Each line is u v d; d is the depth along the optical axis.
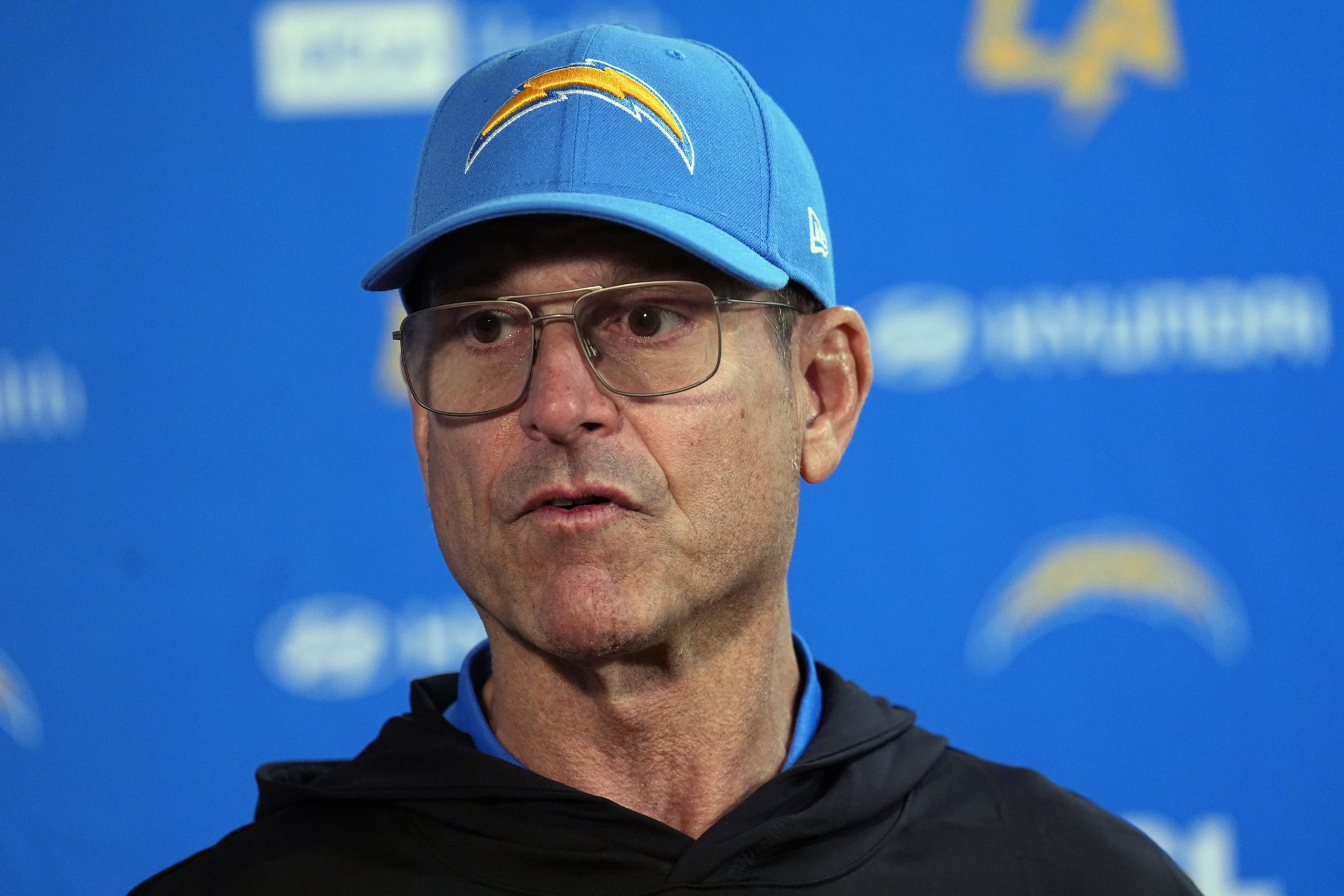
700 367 3.50
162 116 7.88
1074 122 8.09
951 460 8.07
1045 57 8.09
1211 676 8.04
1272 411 8.09
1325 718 8.03
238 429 7.87
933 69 8.08
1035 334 8.09
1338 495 8.09
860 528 8.02
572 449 3.37
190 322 7.87
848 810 3.73
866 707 4.18
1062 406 8.08
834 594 8.00
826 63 8.05
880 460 8.05
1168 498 8.08
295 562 7.87
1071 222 8.09
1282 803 8.01
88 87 7.83
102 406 7.81
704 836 3.52
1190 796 8.01
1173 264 8.09
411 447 7.97
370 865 3.58
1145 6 8.09
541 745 3.76
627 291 3.47
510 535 3.47
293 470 7.89
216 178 7.90
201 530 7.84
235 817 7.77
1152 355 8.10
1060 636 8.05
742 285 3.63
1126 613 8.06
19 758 7.70
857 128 8.05
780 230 3.75
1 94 7.79
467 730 3.96
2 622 7.74
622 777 3.75
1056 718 8.02
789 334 3.82
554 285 3.49
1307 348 8.09
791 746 3.98
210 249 7.88
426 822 3.66
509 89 3.66
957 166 8.08
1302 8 8.09
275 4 7.92
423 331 3.73
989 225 8.08
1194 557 8.06
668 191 3.48
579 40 3.70
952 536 8.05
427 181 3.77
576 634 3.34
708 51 3.95
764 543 3.65
